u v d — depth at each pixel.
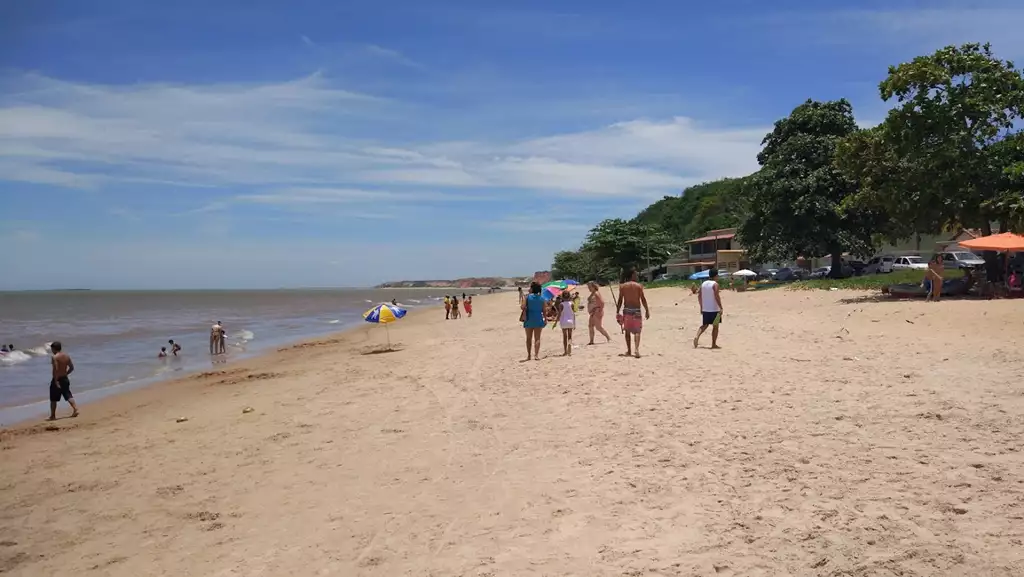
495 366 15.29
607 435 8.11
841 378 10.28
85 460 9.49
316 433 9.96
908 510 5.05
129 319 59.91
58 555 5.91
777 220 42.81
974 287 24.67
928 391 8.87
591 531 5.31
